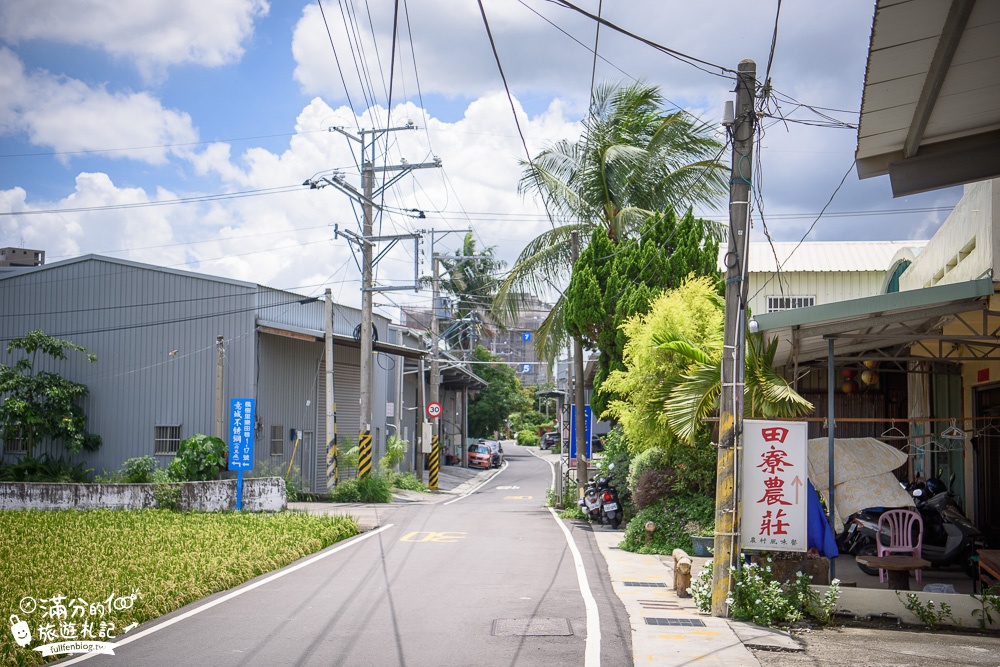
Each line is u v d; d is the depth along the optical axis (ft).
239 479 64.08
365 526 57.67
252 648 24.45
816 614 28.66
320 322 96.53
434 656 23.66
